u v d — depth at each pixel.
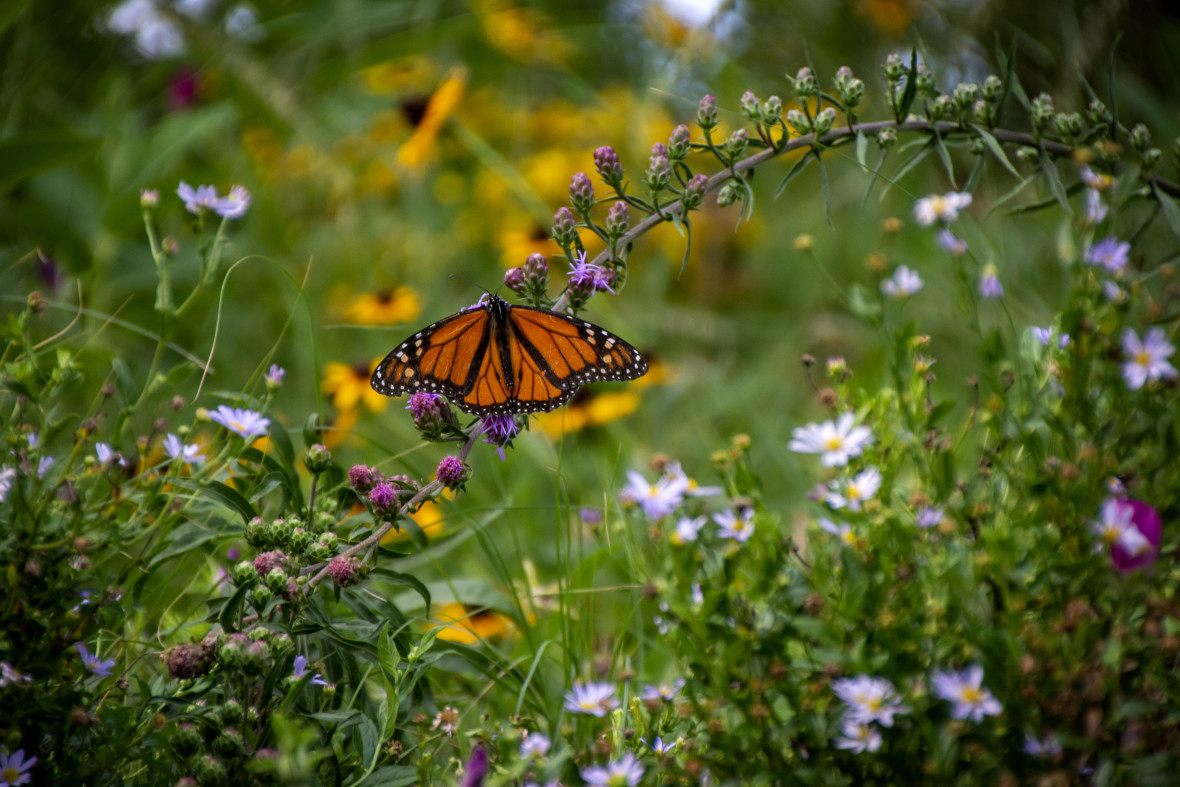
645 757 1.16
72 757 1.13
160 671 1.17
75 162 1.44
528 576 1.34
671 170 1.19
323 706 1.15
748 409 1.60
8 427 1.17
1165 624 1.16
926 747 1.13
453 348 1.20
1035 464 1.15
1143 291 1.19
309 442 1.24
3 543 1.14
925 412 1.17
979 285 1.25
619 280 1.19
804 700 1.13
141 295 1.59
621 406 1.48
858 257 1.83
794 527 1.39
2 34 1.61
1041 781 1.11
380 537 1.16
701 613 1.13
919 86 1.20
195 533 1.19
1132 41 1.59
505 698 1.25
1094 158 1.19
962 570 1.12
